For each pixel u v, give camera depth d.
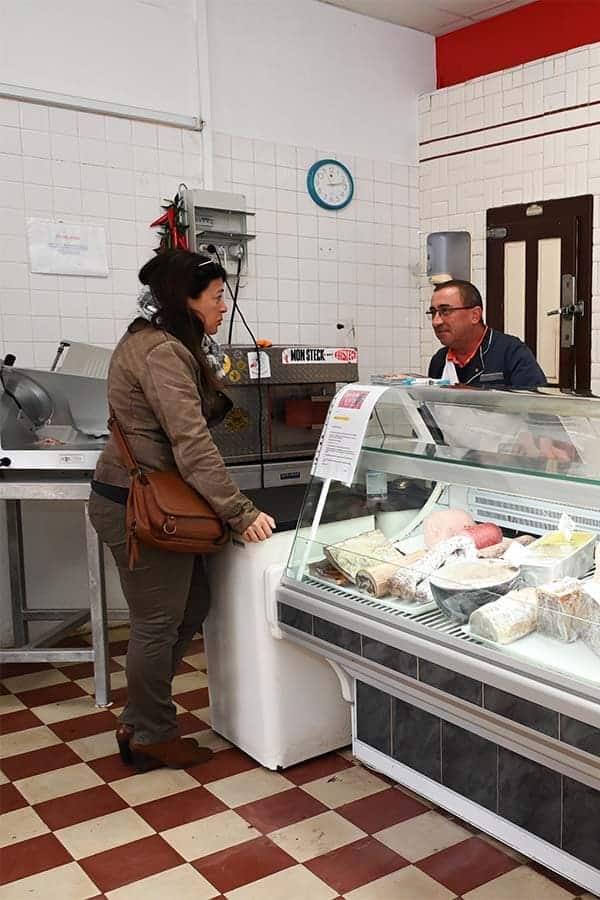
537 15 4.46
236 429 3.73
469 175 4.74
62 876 2.02
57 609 3.61
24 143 3.58
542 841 1.95
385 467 2.30
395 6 4.56
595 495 1.79
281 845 2.13
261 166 4.35
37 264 3.64
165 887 1.97
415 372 5.11
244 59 4.25
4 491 2.99
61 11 3.64
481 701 1.77
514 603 1.81
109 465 2.44
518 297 4.57
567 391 2.26
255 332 4.39
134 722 2.51
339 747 2.65
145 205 3.93
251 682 2.52
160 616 2.41
